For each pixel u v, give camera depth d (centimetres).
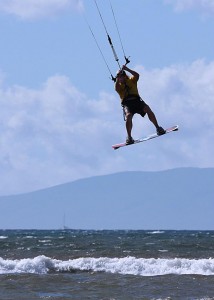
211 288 9225
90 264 11419
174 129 7188
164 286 9369
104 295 8788
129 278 10081
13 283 9588
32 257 13412
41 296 8719
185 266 11150
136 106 7262
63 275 10525
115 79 7306
